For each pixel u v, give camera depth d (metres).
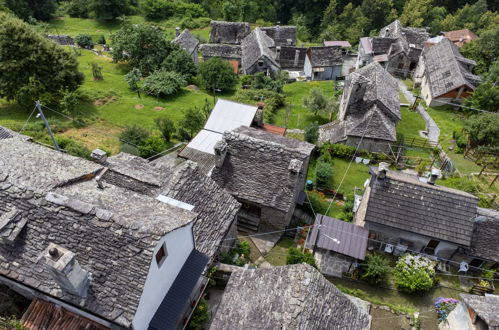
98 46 79.94
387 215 24.67
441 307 21.83
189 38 72.19
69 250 12.93
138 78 53.28
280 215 25.19
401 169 38.03
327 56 68.38
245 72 67.69
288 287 15.59
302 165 25.42
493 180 35.00
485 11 88.56
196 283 16.75
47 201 13.88
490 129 38.91
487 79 52.97
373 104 41.41
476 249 24.25
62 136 37.00
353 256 22.22
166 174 22.42
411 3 94.44
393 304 22.47
